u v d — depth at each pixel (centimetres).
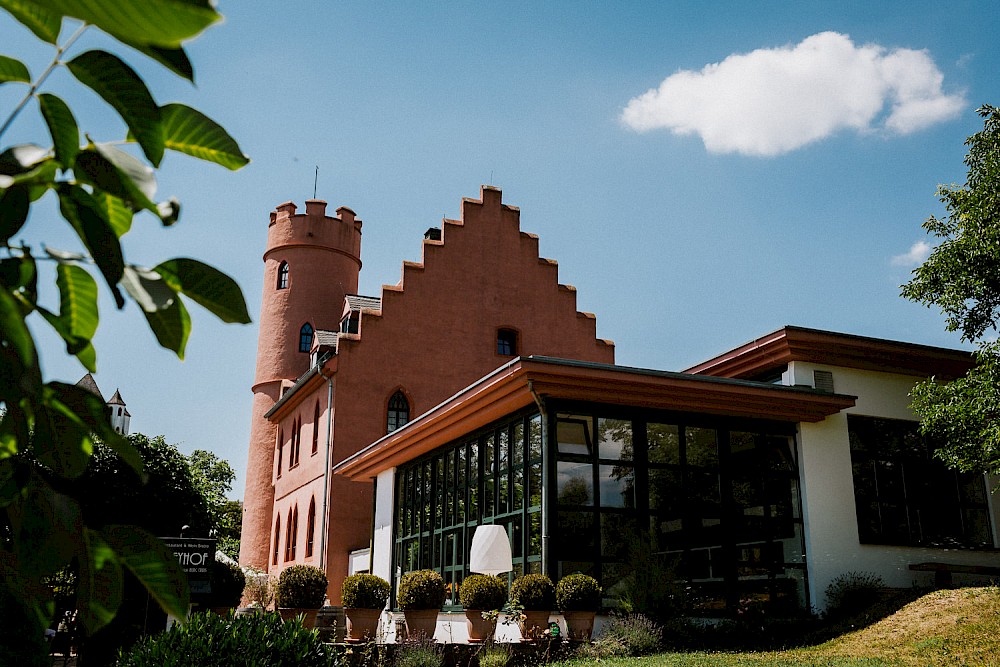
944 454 1603
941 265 1538
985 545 1800
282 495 3269
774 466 1630
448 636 1688
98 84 123
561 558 1378
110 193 124
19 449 140
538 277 3123
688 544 1486
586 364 1403
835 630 1386
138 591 1221
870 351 1778
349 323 3072
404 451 2008
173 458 2148
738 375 1886
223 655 734
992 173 1490
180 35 90
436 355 2880
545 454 1417
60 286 148
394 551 2155
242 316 153
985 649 1108
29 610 139
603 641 1270
